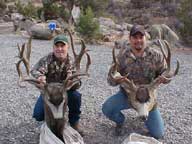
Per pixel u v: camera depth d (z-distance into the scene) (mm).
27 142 3119
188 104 4168
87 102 4105
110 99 3152
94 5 13156
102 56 7129
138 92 2826
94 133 3281
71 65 2926
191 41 9617
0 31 10594
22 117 3646
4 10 13844
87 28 8977
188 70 6156
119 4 15883
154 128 3127
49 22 10578
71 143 2795
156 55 3018
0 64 6160
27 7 12961
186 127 3477
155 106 3115
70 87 2666
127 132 3287
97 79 5191
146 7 15414
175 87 4910
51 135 2721
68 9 12789
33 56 6867
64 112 2643
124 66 3051
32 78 2725
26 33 10250
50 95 2580
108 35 9680
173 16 13695
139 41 2982
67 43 2943
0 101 4148
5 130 3342
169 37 9398
